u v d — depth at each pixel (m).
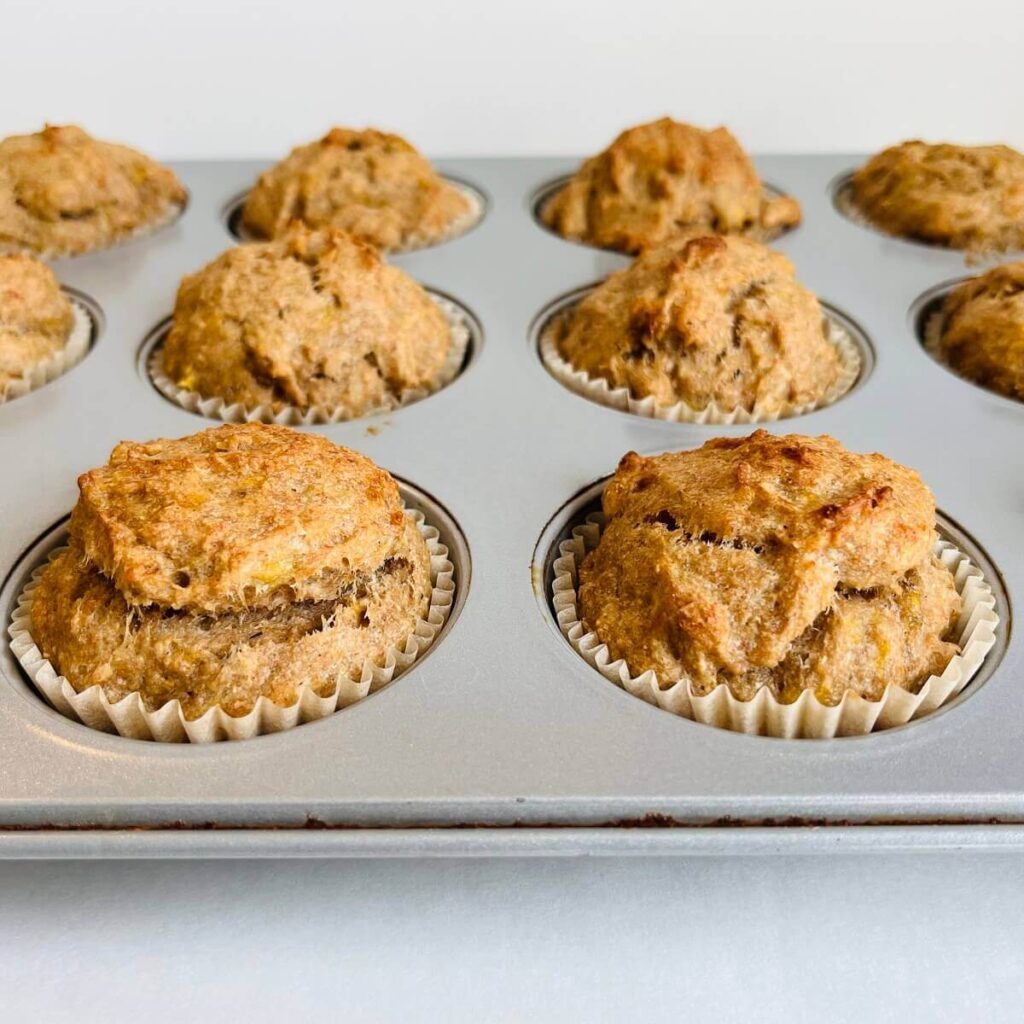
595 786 0.16
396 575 0.18
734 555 0.17
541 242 0.29
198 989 0.15
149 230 0.29
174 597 0.17
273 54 0.32
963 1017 0.15
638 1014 0.15
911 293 0.26
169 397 0.24
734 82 0.33
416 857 0.16
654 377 0.23
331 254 0.24
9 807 0.15
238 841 0.15
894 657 0.17
